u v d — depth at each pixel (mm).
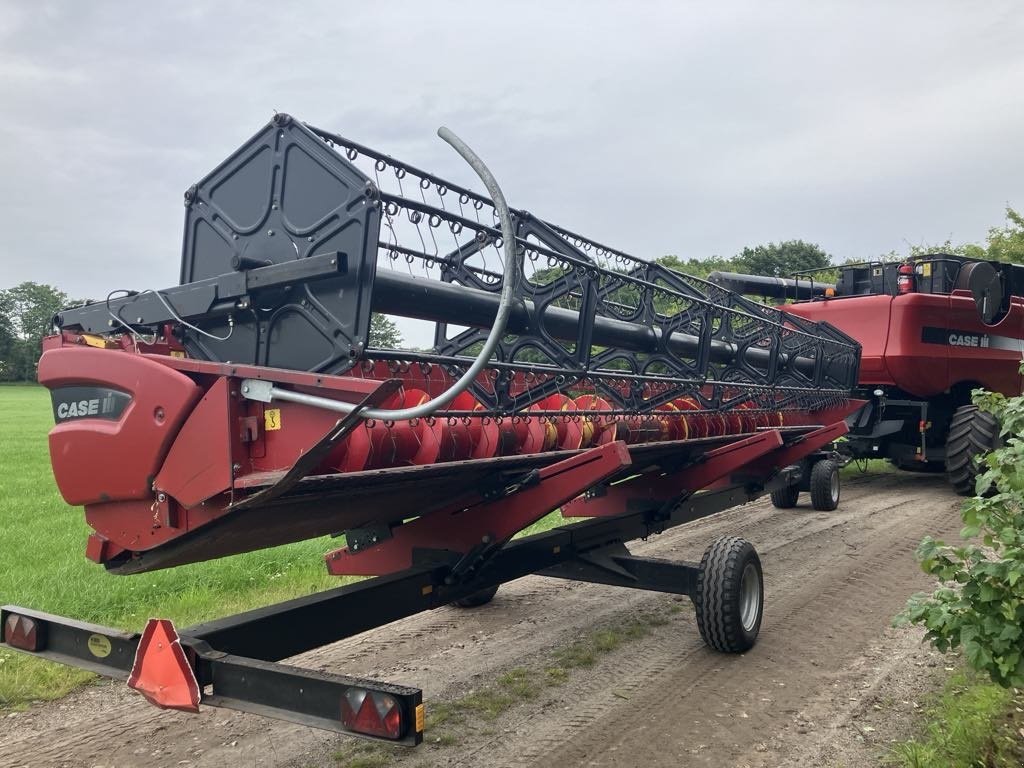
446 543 4445
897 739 3727
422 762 3580
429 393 4023
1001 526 3064
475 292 4102
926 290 11328
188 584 6473
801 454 7980
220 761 3598
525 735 3850
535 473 4230
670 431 5914
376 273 3232
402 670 4727
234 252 3529
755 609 5117
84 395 3395
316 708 2600
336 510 3613
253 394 2957
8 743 3756
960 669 4555
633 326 5410
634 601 6180
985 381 11906
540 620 5711
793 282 12812
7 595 6020
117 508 3354
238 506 2947
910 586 6461
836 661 4793
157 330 3682
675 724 3945
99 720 4016
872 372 11297
